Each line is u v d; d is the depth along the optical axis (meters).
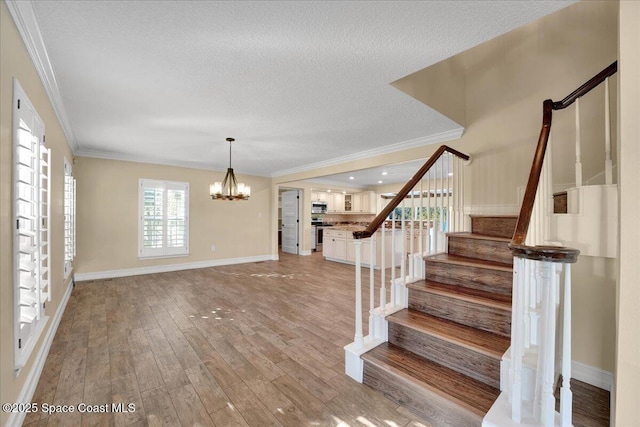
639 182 1.07
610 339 1.91
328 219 10.38
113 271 5.07
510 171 3.04
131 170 5.23
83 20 1.57
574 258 1.13
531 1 1.46
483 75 3.26
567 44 2.67
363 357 1.97
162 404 1.78
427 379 1.72
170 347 2.52
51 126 2.55
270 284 4.76
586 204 1.75
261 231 7.13
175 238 5.72
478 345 1.72
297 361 2.29
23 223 1.72
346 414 1.69
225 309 3.51
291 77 2.23
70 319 3.14
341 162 5.26
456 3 1.48
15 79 1.51
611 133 2.28
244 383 1.99
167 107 2.81
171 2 1.45
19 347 1.57
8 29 1.42
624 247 1.10
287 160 5.45
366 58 1.98
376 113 2.97
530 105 2.91
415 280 2.50
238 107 2.82
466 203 3.36
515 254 1.22
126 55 1.92
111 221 5.04
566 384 1.22
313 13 1.54
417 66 2.09
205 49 1.86
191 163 5.78
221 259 6.43
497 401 1.46
